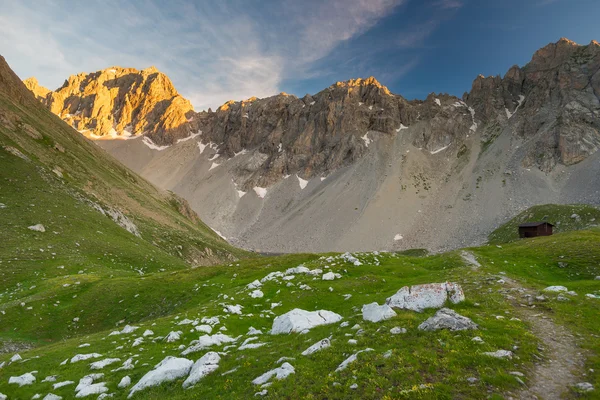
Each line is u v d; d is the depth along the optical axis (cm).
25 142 11250
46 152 11831
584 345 1770
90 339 3369
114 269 7075
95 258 7481
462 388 1381
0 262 6016
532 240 7456
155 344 2931
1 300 5038
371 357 1747
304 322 2750
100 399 1952
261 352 2239
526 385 1398
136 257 8425
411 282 4375
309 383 1647
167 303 5188
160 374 2103
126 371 2341
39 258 6525
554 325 2131
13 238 6838
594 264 4991
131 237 9825
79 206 9600
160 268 8431
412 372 1548
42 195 8969
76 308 4944
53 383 2222
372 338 2045
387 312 2428
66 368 2495
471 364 1580
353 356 1797
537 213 16275
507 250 6638
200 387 1891
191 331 3142
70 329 4525
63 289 5344
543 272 5078
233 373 1977
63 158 12481
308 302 3981
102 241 8381
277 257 7431
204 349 2556
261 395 1622
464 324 2014
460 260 6125
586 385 1352
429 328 2023
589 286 3331
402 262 6225
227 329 3228
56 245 7238
